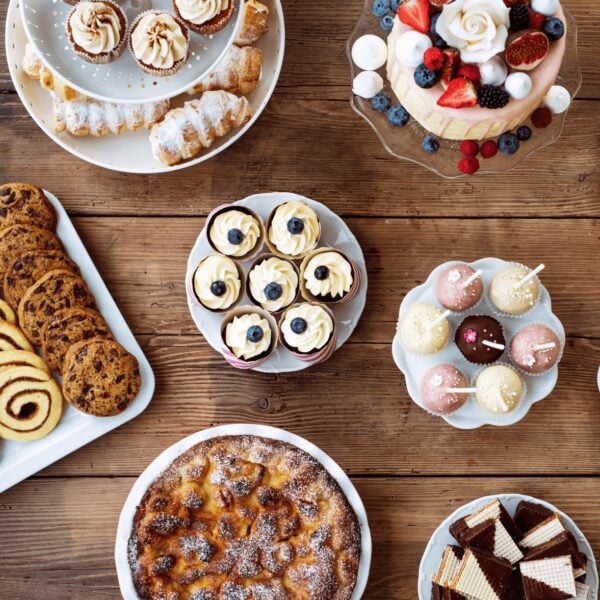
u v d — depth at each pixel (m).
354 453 1.81
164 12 1.62
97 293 1.78
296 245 1.68
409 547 1.79
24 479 1.78
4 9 1.83
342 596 1.64
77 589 1.78
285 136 1.83
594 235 1.83
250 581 1.63
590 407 1.81
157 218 1.83
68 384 1.70
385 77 1.69
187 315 1.82
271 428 1.71
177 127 1.70
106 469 1.80
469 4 1.44
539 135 1.67
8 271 1.75
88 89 1.60
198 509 1.66
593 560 1.71
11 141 1.83
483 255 1.83
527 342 1.62
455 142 1.67
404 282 1.83
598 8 1.83
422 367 1.69
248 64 1.72
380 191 1.83
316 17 1.83
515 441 1.81
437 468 1.80
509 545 1.65
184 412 1.81
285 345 1.68
